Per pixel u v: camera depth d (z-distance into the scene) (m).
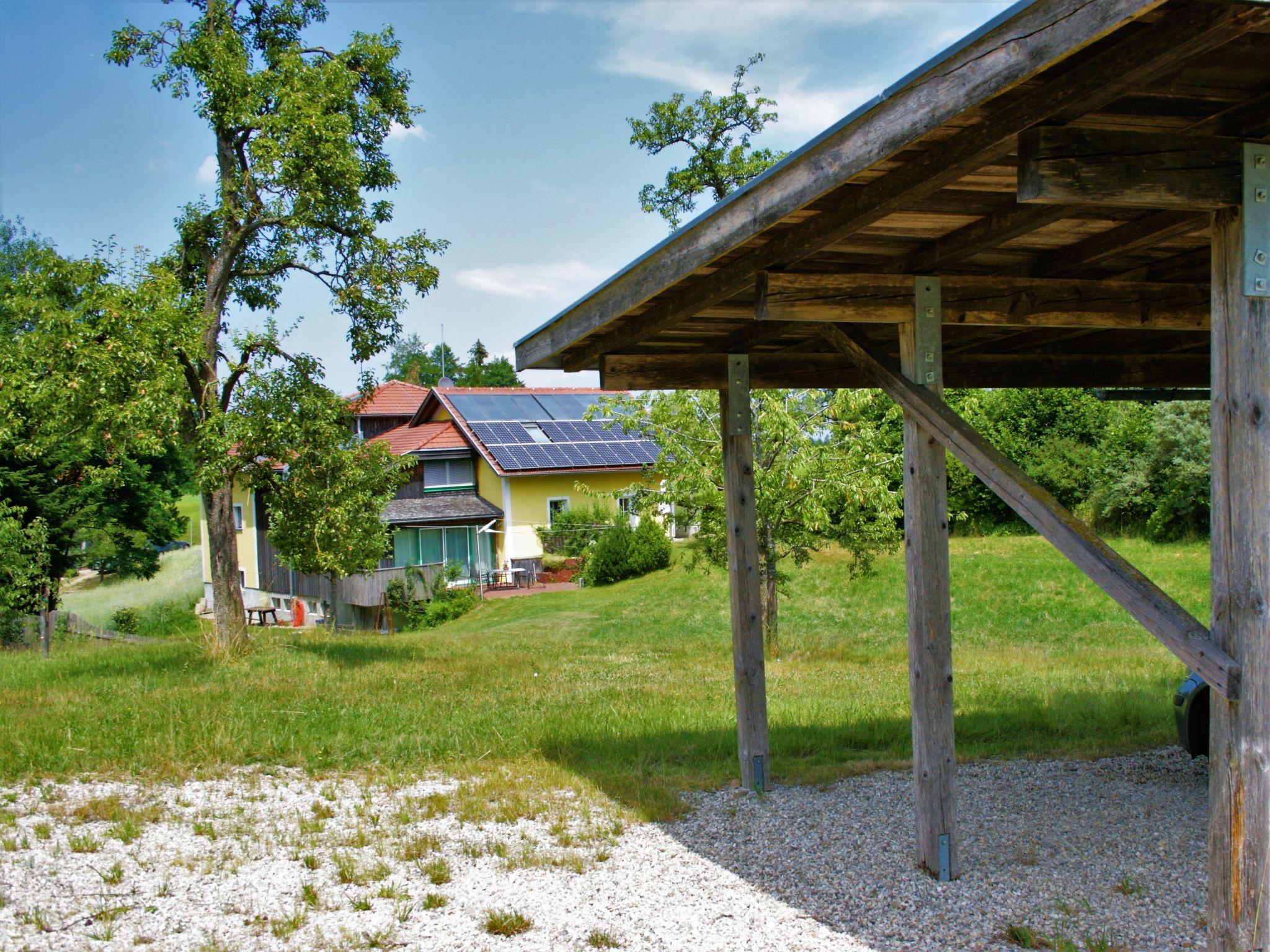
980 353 7.66
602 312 5.27
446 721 8.98
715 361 6.57
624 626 20.97
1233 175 2.94
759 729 6.40
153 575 43.22
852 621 19.09
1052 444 26.27
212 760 7.43
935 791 4.64
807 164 3.53
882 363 4.71
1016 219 3.89
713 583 23.95
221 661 13.89
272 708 9.78
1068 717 8.30
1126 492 23.80
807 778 6.60
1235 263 2.92
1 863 4.99
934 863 4.65
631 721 8.86
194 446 13.95
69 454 26.61
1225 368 2.91
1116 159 2.87
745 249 4.46
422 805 6.16
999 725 8.05
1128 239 4.32
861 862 4.91
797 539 14.58
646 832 5.57
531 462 30.41
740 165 21.77
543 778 6.79
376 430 36.31
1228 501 2.87
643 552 27.14
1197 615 16.47
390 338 15.08
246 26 15.05
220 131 14.15
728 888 4.61
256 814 5.99
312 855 5.15
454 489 31.75
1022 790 6.19
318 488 14.52
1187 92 2.90
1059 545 3.38
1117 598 3.09
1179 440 22.61
